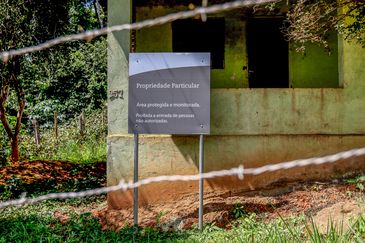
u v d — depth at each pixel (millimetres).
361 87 7262
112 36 7242
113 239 5988
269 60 10602
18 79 12750
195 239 5711
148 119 6531
